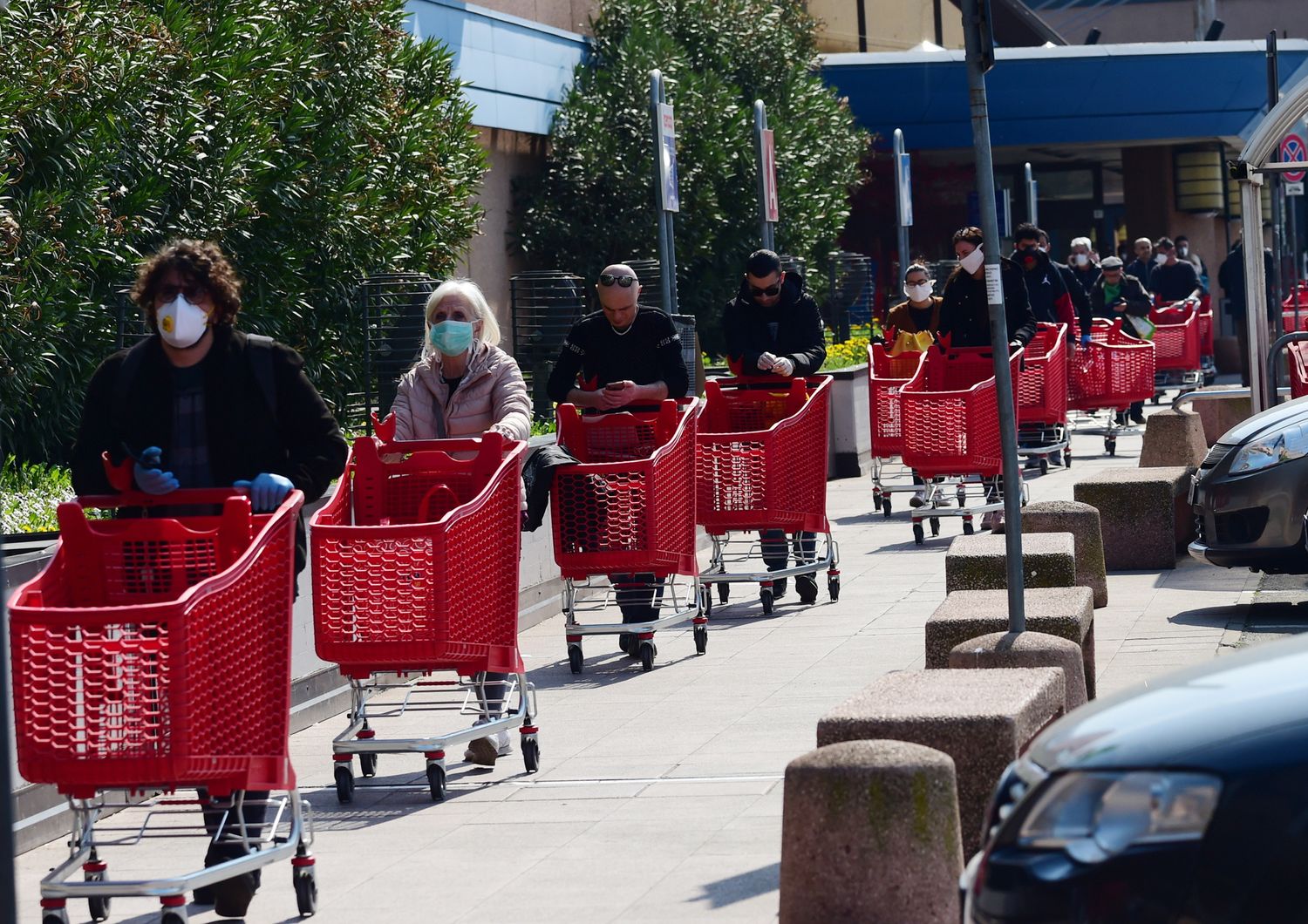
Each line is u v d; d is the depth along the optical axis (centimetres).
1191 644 2175
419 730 2017
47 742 1223
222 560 1320
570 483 2239
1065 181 10506
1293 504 2336
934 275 7344
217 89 3112
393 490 1792
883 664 2194
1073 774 916
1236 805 858
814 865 1126
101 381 1405
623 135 5862
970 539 2314
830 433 4462
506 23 5647
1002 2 10125
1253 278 3041
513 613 1761
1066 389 4119
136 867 1532
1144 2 11569
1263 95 8875
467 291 1895
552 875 1414
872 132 8725
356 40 3588
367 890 1415
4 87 2545
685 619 2338
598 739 1903
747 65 6506
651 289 5678
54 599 1320
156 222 2984
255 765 1298
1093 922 877
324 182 3406
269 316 3281
